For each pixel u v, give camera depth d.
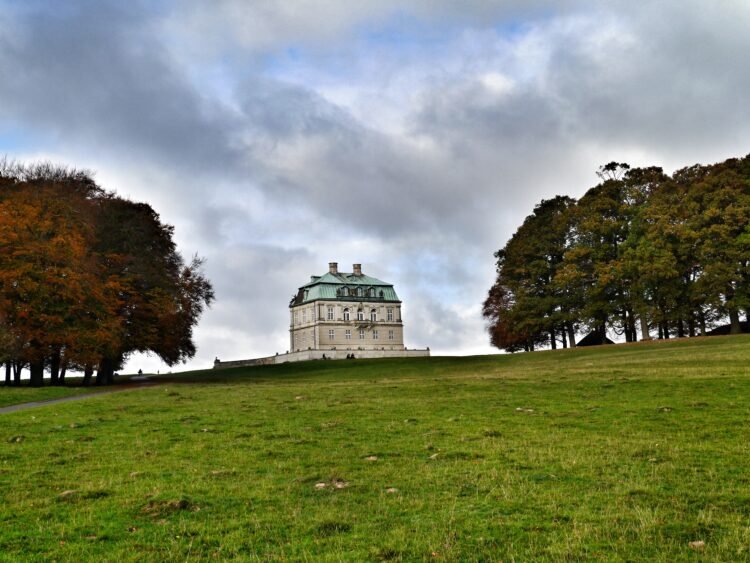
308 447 19.59
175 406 31.39
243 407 30.22
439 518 12.48
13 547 11.50
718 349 50.69
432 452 18.48
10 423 25.86
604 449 17.86
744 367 36.75
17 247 50.31
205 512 13.29
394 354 118.81
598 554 10.50
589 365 48.03
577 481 14.81
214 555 10.95
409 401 30.25
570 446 18.38
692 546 10.70
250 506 13.66
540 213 85.56
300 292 149.00
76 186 61.41
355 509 13.24
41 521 12.90
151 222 67.38
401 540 11.29
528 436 20.20
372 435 21.38
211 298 70.00
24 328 50.03
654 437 19.25
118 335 55.97
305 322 144.75
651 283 70.44
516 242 83.75
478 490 14.36
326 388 39.66
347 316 142.50
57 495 14.59
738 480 14.36
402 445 19.55
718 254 67.19
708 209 67.69
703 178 73.94
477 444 19.22
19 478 16.33
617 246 75.75
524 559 10.38
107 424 25.34
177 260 69.25
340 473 16.19
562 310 78.38
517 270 81.31
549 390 32.03
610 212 78.19
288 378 64.50
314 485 15.18
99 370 62.41
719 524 11.63
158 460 18.20
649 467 15.73
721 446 17.66
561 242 81.06
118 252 60.59
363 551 10.87
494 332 95.25
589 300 75.12
